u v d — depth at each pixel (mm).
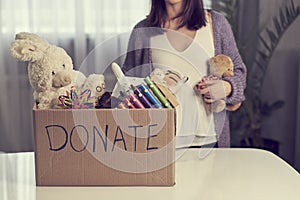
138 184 1162
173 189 1148
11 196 1108
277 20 3039
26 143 3324
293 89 3139
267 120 3186
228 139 1997
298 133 3049
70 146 1144
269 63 3135
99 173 1155
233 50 2008
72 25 3201
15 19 3172
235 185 1180
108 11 3189
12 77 3230
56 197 1101
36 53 1174
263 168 1313
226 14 3021
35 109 1136
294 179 1226
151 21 1918
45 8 3168
